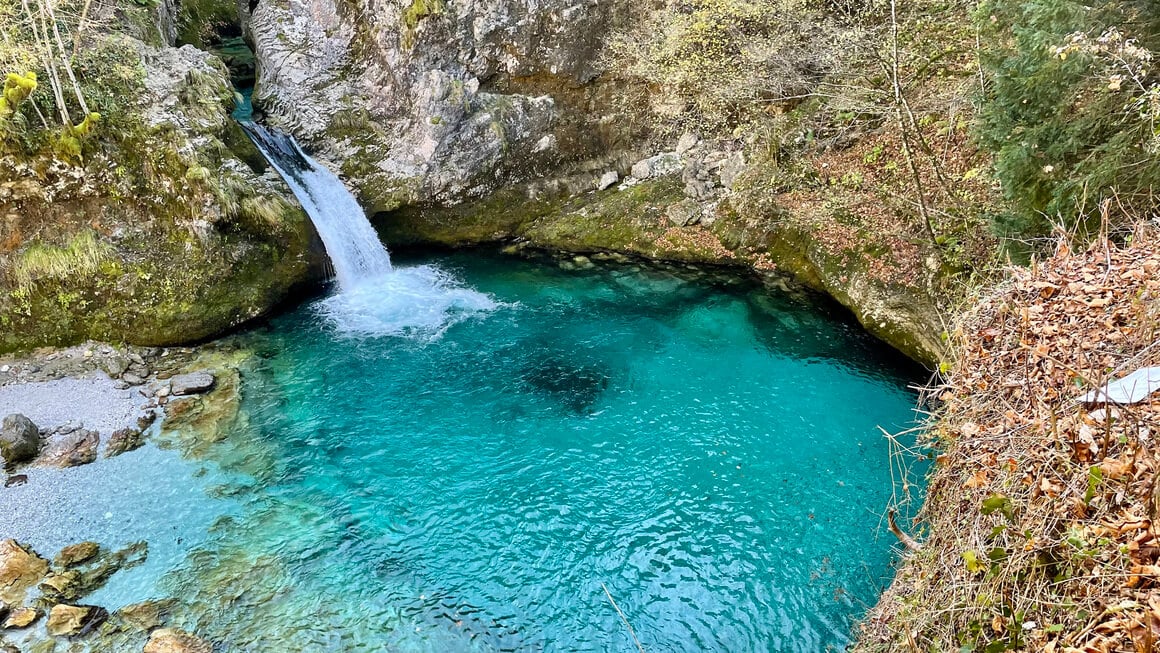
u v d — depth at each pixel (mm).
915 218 11266
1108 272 5859
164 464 8617
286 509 8023
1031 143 7230
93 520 7727
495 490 8375
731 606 6773
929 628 4488
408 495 8297
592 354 11258
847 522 7699
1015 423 4805
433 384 10453
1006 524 4195
